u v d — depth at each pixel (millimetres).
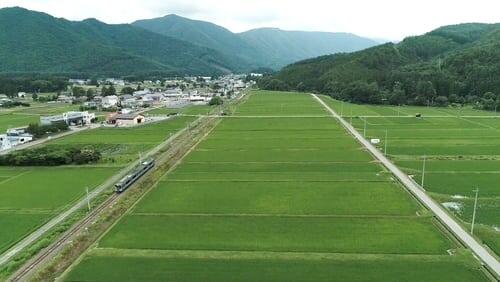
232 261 52312
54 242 58094
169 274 49375
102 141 129750
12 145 122688
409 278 47906
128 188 81062
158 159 105062
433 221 64125
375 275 48688
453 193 78500
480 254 53312
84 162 102375
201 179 87625
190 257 53438
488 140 126688
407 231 60562
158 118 173750
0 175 93250
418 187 80750
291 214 67688
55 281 48188
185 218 66500
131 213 68938
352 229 61531
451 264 50938
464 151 112188
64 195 78688
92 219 66250
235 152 111875
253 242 57594
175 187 82438
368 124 156625
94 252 54906
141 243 57594
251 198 75500
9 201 75812
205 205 72188
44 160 100625
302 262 51875
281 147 117375
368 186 81562
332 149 114188
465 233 59656
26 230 62969
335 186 81812
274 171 93062
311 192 78438
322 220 65062
